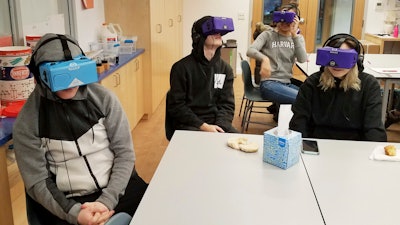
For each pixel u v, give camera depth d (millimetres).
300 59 3646
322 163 1595
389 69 3389
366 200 1312
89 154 1619
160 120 4410
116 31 4039
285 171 1515
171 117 2463
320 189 1380
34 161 1520
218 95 2521
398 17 6395
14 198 2154
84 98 1599
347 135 2182
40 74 1468
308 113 2201
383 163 1608
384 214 1229
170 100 2422
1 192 1708
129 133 1735
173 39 5613
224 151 1699
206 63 2414
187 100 2465
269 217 1202
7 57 2029
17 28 2434
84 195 1624
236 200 1297
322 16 6773
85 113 1600
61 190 1592
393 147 1694
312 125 2236
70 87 1449
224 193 1340
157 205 1262
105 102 1673
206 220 1182
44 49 1473
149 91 4340
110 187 1602
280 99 3391
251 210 1239
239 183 1411
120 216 1174
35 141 1521
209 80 2438
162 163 1566
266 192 1352
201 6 6773
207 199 1301
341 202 1296
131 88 3787
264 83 3549
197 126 2357
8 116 1923
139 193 1773
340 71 1997
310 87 2182
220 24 2311
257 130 4113
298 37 3600
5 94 2072
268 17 6758
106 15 4125
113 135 1686
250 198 1311
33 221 1555
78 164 1600
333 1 6691
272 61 3609
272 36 3607
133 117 3902
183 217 1196
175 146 1746
